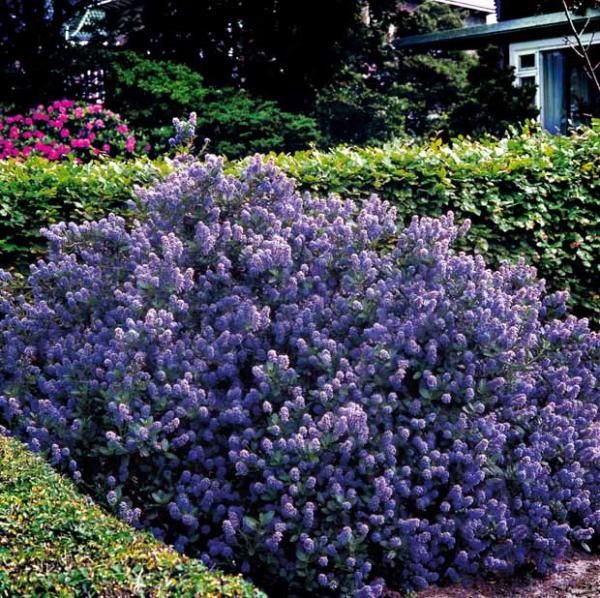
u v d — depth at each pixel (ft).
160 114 49.49
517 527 13.66
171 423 12.78
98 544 9.45
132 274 15.14
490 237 22.66
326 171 22.22
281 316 14.05
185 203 15.11
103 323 15.17
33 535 9.57
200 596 8.48
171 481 13.02
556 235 23.65
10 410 14.20
